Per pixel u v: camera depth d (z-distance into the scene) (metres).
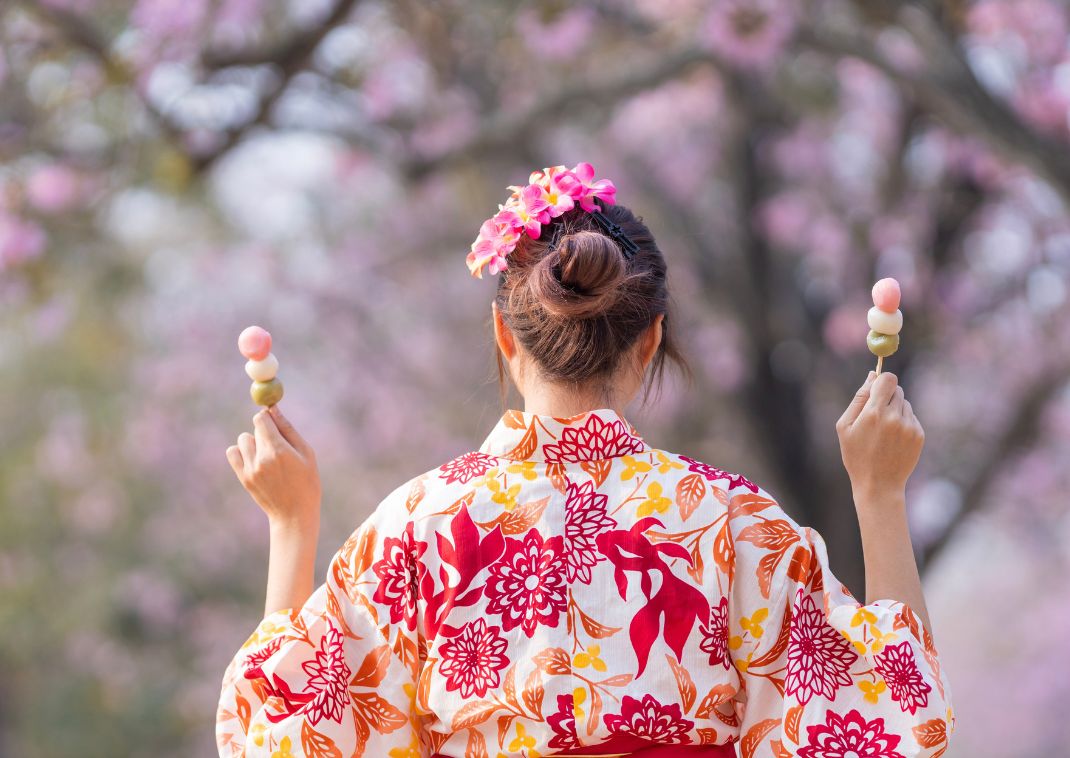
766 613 2.35
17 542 18.12
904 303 11.66
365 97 9.58
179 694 18.12
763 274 11.69
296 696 2.37
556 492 2.37
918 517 12.47
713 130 12.45
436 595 2.35
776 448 11.49
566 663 2.27
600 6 9.62
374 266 15.51
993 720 25.34
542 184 2.53
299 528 2.64
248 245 16.09
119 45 8.13
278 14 8.39
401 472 16.14
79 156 8.66
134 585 17.95
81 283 12.32
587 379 2.44
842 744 2.32
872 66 8.03
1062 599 23.67
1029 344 12.72
